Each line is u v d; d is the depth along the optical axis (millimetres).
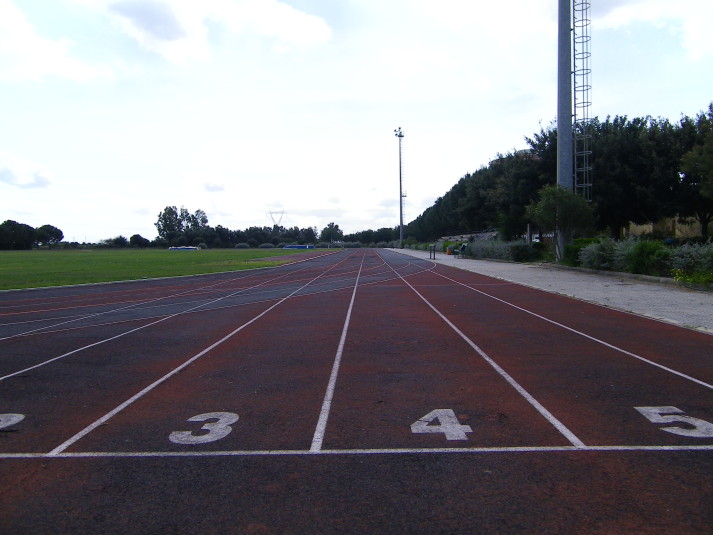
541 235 45750
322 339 10812
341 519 3857
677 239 36469
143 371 8438
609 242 26328
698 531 3641
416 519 3842
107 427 5879
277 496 4215
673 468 4617
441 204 94812
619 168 36562
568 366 8312
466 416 6031
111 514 3990
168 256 68312
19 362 9219
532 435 5418
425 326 12180
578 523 3754
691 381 7395
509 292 19156
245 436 5523
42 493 4340
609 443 5188
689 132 35781
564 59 30703
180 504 4117
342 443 5281
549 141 40375
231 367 8586
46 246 140750
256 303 17391
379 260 51188
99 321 13953
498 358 8922
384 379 7672
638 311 13758
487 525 3746
